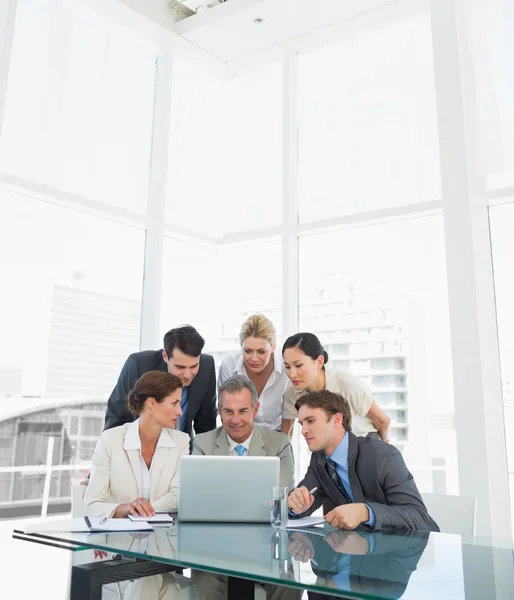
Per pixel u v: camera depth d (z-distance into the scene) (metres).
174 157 3.61
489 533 2.54
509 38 2.88
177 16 3.59
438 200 2.95
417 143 3.12
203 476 1.80
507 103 2.86
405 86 3.20
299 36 3.49
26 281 2.84
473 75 2.95
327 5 3.23
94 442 3.02
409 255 3.10
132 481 2.11
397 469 1.87
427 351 2.97
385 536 1.62
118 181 3.27
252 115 3.80
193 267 3.70
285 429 2.76
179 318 3.57
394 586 1.12
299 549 1.41
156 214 3.37
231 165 3.83
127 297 3.28
